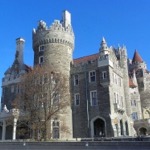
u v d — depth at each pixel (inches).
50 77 1765.5
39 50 2149.4
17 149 1101.1
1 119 1914.4
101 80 1908.2
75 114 1958.7
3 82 2315.5
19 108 1844.2
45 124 1584.6
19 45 2514.8
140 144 910.4
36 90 1708.9
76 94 2010.3
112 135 1745.8
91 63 2018.9
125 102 2171.5
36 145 1076.5
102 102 1863.9
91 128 1851.6
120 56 2298.2
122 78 2213.3
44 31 2142.0
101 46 2007.9
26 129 1919.3
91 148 984.9
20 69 2345.0
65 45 2144.4
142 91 2753.4
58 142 1043.3
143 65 2906.0
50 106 1659.7
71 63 2139.5
